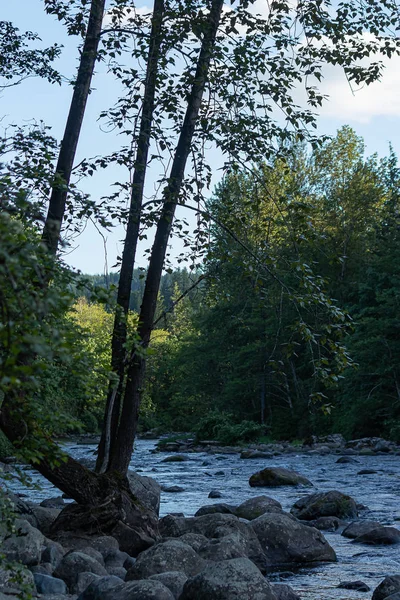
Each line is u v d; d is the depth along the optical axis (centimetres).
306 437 4538
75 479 954
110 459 1024
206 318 5388
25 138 642
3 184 329
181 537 925
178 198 1002
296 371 4812
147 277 1049
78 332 369
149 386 7156
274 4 975
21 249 254
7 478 411
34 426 399
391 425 3972
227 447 4116
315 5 968
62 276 340
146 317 1040
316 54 980
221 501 1609
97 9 1007
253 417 5206
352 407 4072
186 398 6306
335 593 786
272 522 988
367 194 4972
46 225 280
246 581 629
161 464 2950
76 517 948
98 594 634
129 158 990
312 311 935
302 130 982
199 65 991
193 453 3825
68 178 973
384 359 4044
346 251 4834
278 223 968
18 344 240
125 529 952
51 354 251
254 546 943
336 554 1005
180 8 969
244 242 982
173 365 6419
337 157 5216
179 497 1703
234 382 4959
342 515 1316
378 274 4316
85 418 4912
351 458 2906
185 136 1035
